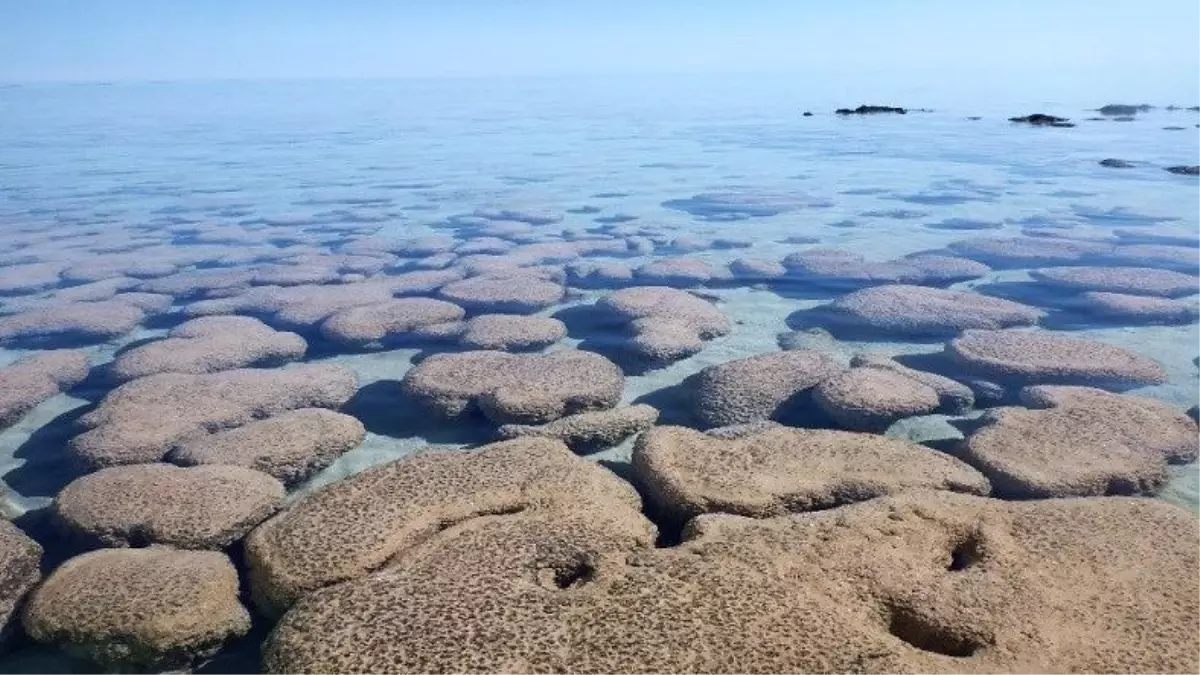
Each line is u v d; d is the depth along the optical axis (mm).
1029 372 8930
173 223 18234
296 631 4816
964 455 7188
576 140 35094
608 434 7777
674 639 4555
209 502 6398
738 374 8766
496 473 6535
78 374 9422
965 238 15547
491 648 4508
